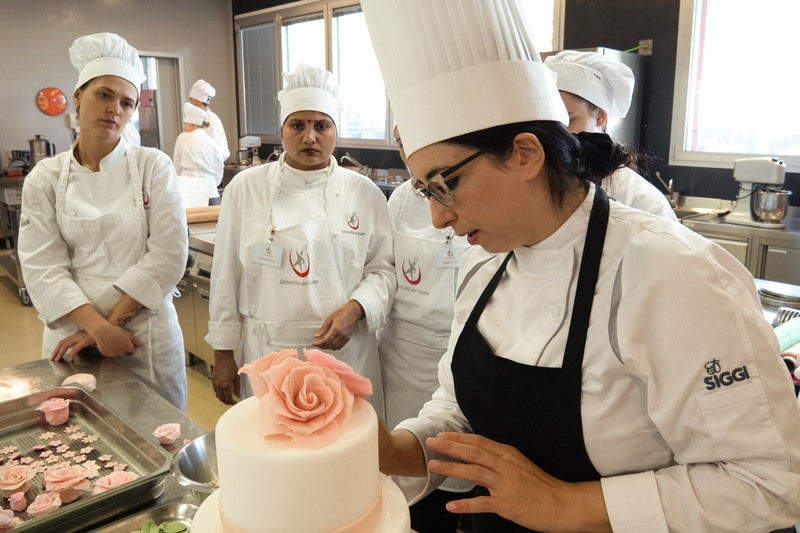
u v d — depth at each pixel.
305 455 0.64
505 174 0.83
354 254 2.00
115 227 1.90
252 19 8.00
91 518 1.08
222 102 8.55
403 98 0.87
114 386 1.66
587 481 0.88
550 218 0.90
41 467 1.30
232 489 0.67
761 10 3.93
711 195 4.32
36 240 1.88
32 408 1.51
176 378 2.06
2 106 7.05
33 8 7.06
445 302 2.01
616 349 0.83
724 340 0.76
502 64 0.82
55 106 7.33
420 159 0.86
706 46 4.23
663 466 0.88
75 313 1.84
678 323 0.78
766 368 0.77
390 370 2.19
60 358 1.82
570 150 0.87
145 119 8.16
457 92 0.81
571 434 0.89
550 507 0.82
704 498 0.78
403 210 2.12
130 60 1.94
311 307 1.92
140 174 1.95
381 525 0.72
